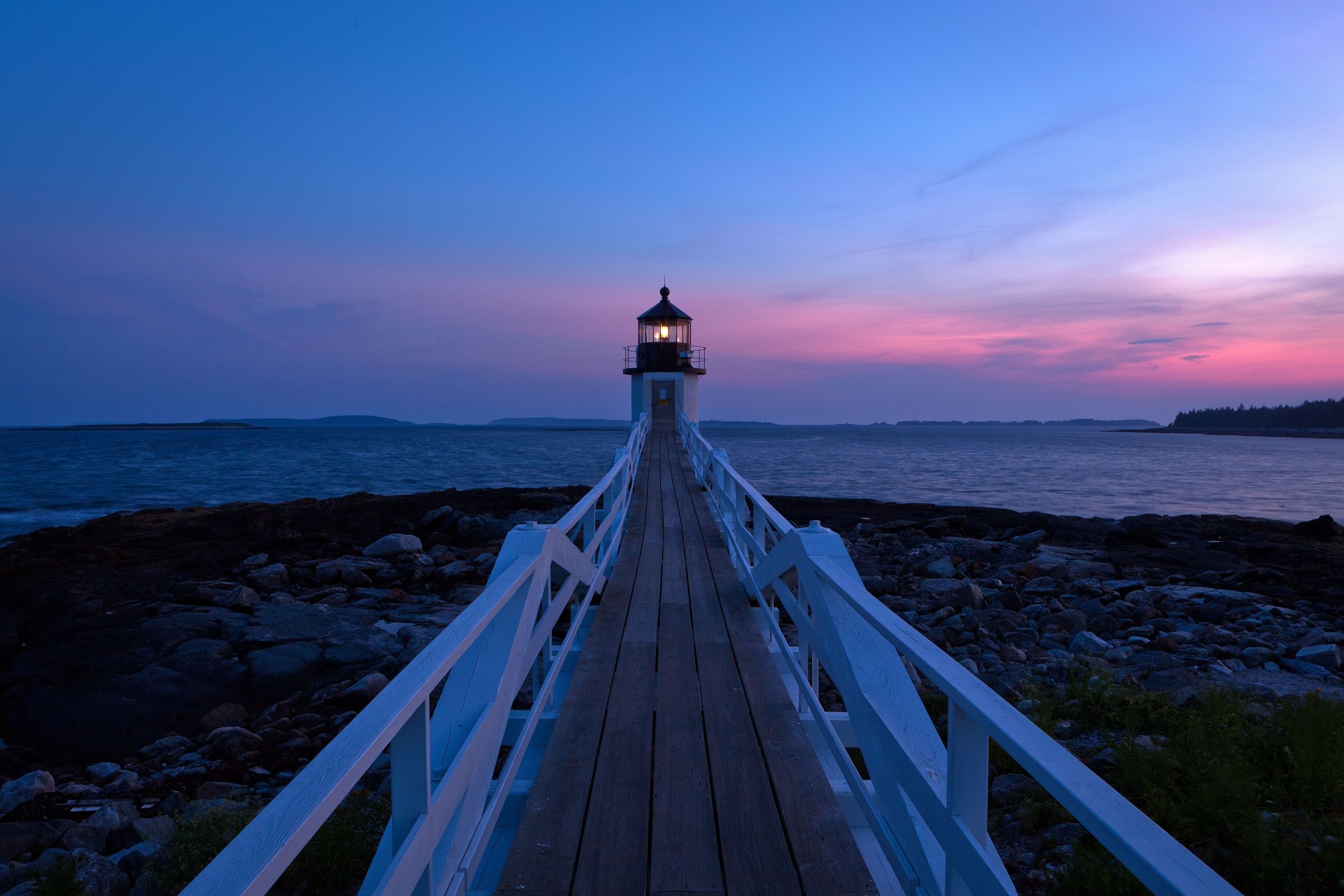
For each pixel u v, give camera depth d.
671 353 29.61
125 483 44.81
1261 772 5.00
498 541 18.28
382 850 2.34
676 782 3.66
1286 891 3.97
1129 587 14.05
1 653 11.45
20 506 33.88
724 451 12.79
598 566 7.58
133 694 9.12
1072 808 1.33
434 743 2.97
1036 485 48.28
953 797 1.97
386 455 76.75
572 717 4.50
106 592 13.48
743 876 2.91
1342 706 5.68
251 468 57.16
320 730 8.29
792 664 4.71
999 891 1.71
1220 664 9.16
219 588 13.88
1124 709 6.45
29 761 8.09
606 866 2.98
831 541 3.93
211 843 5.14
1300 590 14.25
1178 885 1.07
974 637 10.64
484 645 3.44
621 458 10.79
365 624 11.63
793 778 3.70
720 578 8.27
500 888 2.84
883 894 3.20
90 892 4.93
